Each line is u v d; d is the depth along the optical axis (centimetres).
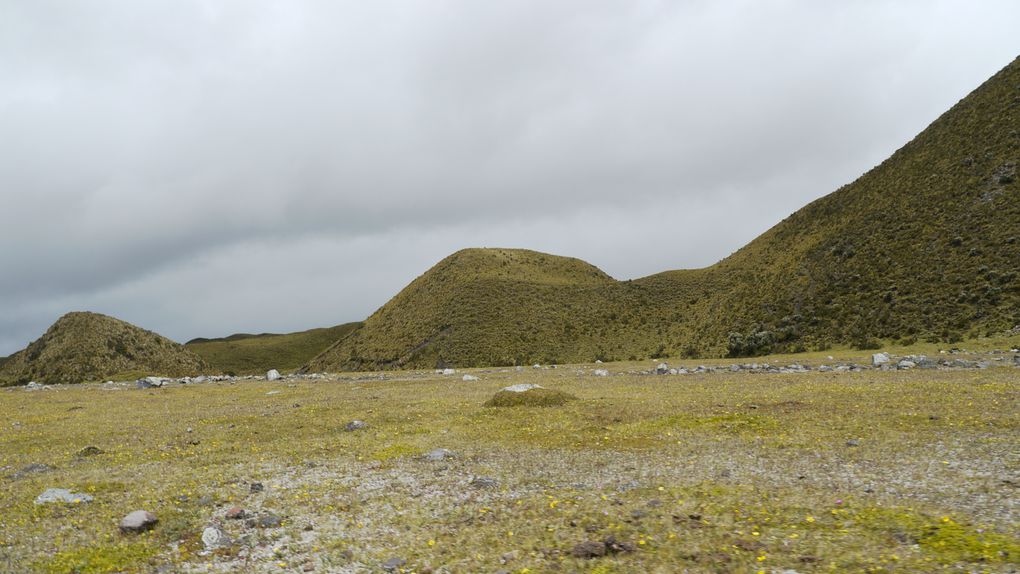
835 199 12888
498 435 2892
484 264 18912
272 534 1595
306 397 5038
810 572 1191
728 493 1744
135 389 6731
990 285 7400
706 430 2739
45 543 1556
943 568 1162
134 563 1420
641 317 13788
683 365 7138
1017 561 1162
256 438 3061
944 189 9744
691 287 14688
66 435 3362
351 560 1413
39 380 11762
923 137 11988
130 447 2916
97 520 1725
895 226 9825
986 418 2548
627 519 1573
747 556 1289
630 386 4856
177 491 2005
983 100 11038
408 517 1698
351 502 1856
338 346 18650
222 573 1359
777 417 2892
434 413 3662
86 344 12725
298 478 2166
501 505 1769
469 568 1327
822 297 9350
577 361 12294
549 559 1349
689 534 1440
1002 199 8644
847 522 1448
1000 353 5603
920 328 7331
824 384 4172
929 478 1762
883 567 1186
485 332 14512
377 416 3609
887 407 2966
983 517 1419
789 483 1812
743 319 10388
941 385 3638
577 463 2252
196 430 3375
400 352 15312
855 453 2123
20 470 2444
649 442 2566
